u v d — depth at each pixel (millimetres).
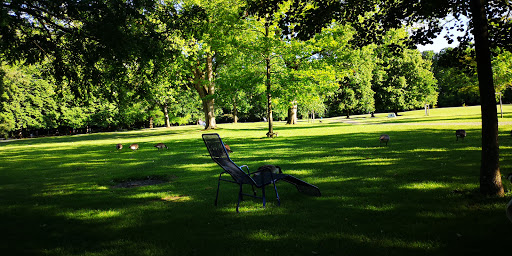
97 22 8766
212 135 5523
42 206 5844
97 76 10719
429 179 6344
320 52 22156
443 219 4078
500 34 5816
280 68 21438
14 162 14211
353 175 7258
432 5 5875
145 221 4656
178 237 3920
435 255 3092
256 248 3449
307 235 3762
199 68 32344
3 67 35812
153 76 11758
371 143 13820
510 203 2711
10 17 7980
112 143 23500
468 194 5023
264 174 5535
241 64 22000
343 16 6879
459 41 6336
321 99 38344
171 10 11398
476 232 3588
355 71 34125
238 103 43438
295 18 6656
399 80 50844
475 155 8797
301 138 18812
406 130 19781
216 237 3859
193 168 9805
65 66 10633
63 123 52906
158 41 10539
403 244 3373
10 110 45875
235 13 19375
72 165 12234
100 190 7238
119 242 3834
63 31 10039
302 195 5773
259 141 18438
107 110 53688
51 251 3637
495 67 22625
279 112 64312
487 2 6074
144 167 10562
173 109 56781
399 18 6227
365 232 3779
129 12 9086
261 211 4863
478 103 75250
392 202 4945
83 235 4172
